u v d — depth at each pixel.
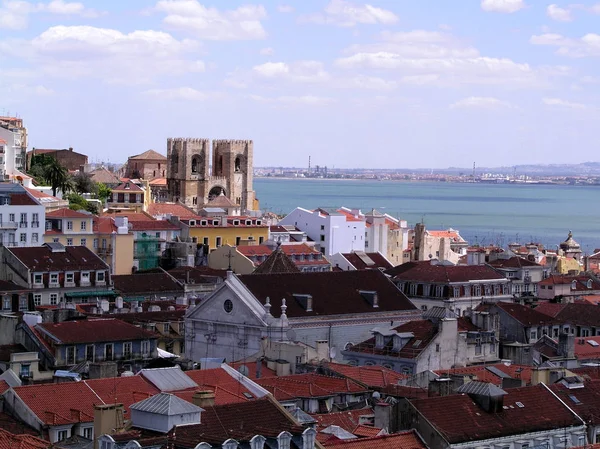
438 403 156.38
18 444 139.50
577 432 162.62
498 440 154.62
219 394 164.25
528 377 191.75
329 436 144.75
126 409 153.25
